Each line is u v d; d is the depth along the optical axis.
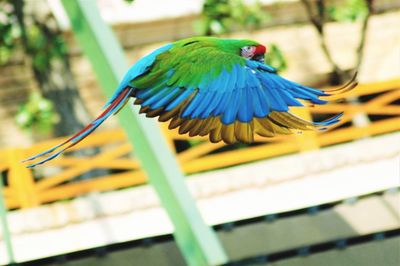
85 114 17.33
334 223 10.98
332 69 19.48
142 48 19.42
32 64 16.84
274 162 12.02
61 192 13.51
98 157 13.62
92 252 10.71
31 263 11.24
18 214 11.86
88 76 19.09
